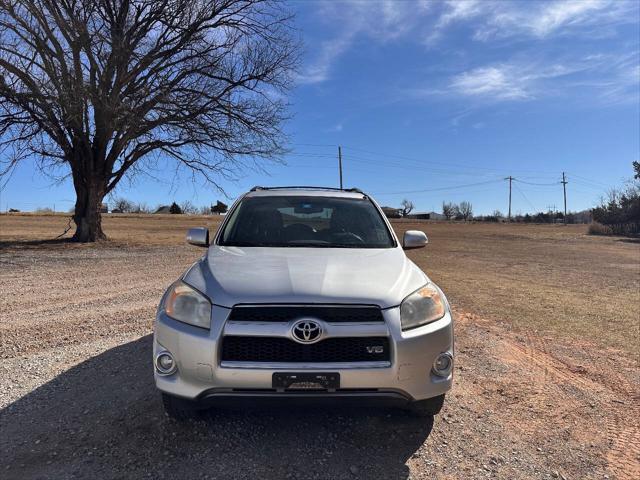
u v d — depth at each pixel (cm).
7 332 590
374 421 366
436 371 326
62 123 1706
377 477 298
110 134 1847
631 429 368
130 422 355
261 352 304
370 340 308
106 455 313
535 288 1048
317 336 301
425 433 352
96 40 1666
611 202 3972
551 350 567
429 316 331
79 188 1966
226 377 300
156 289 909
